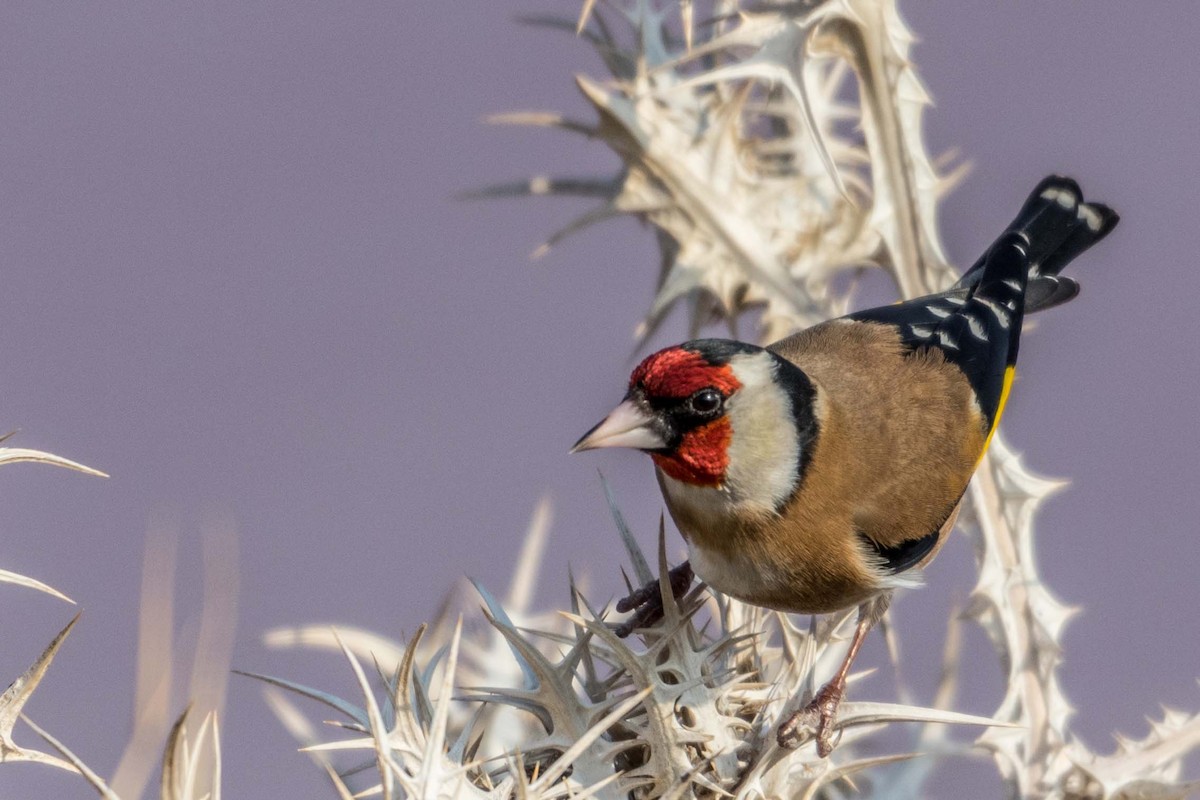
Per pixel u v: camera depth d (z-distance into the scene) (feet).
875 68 19.81
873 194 20.53
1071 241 24.84
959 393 20.30
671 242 21.03
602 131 20.30
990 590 18.72
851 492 18.66
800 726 13.16
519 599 16.21
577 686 14.42
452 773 10.88
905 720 13.38
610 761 12.76
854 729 15.85
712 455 17.85
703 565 19.16
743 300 20.88
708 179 20.43
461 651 15.92
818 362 20.13
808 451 18.34
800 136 20.72
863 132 20.24
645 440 17.81
